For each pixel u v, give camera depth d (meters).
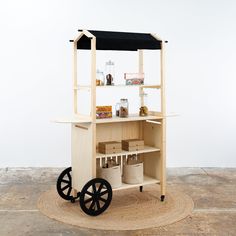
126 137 5.74
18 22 7.16
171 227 4.65
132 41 5.14
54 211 5.11
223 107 7.49
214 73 7.43
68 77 7.33
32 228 4.61
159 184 6.05
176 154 7.53
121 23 7.31
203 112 7.49
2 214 5.02
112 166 5.45
